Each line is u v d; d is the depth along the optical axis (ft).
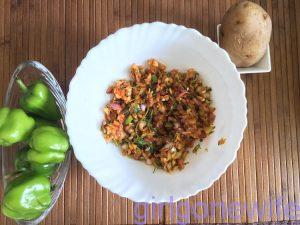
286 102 1.23
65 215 1.22
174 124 1.16
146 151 1.17
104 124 1.17
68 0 1.29
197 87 1.16
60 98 1.22
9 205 1.09
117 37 1.11
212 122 1.15
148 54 1.18
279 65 1.25
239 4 1.12
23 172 1.16
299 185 1.21
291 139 1.22
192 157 1.15
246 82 1.24
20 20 1.29
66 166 1.21
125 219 1.21
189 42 1.12
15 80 1.23
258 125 1.23
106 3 1.28
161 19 1.27
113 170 1.14
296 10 1.26
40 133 1.08
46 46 1.28
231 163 1.16
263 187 1.21
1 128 1.11
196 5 1.27
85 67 1.11
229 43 1.13
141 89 1.18
